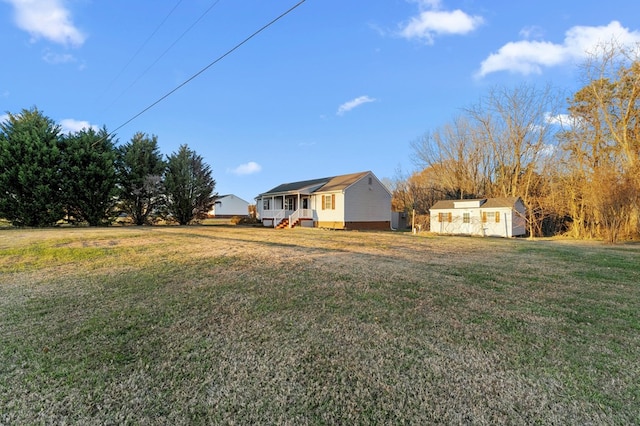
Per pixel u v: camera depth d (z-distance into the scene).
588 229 18.38
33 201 17.78
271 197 26.59
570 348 2.89
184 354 2.77
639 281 5.55
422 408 2.03
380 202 23.38
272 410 2.02
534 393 2.20
